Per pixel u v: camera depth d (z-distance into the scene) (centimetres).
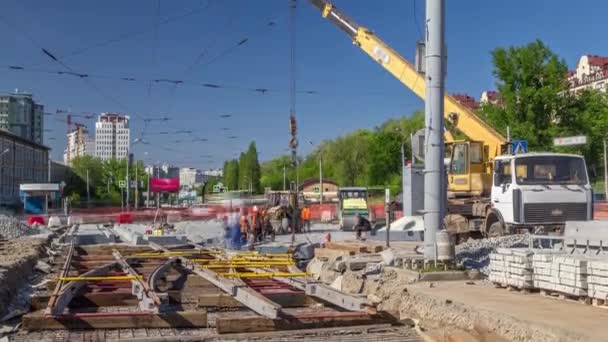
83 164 11225
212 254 2073
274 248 2345
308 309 1218
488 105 4362
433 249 1380
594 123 4147
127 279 1352
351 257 1788
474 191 2403
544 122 4100
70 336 983
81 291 1318
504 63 4116
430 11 1384
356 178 8381
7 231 3209
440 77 1380
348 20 2712
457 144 2447
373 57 2667
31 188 5575
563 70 4097
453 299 1064
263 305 1062
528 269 1123
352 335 997
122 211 5947
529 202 1927
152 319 1052
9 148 8388
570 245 1203
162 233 3272
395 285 1320
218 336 979
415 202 2716
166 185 4981
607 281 949
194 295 1359
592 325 823
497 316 919
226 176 11369
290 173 10119
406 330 1037
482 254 1678
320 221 5147
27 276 1695
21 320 1064
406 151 7188
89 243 3052
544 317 883
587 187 1967
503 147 2442
